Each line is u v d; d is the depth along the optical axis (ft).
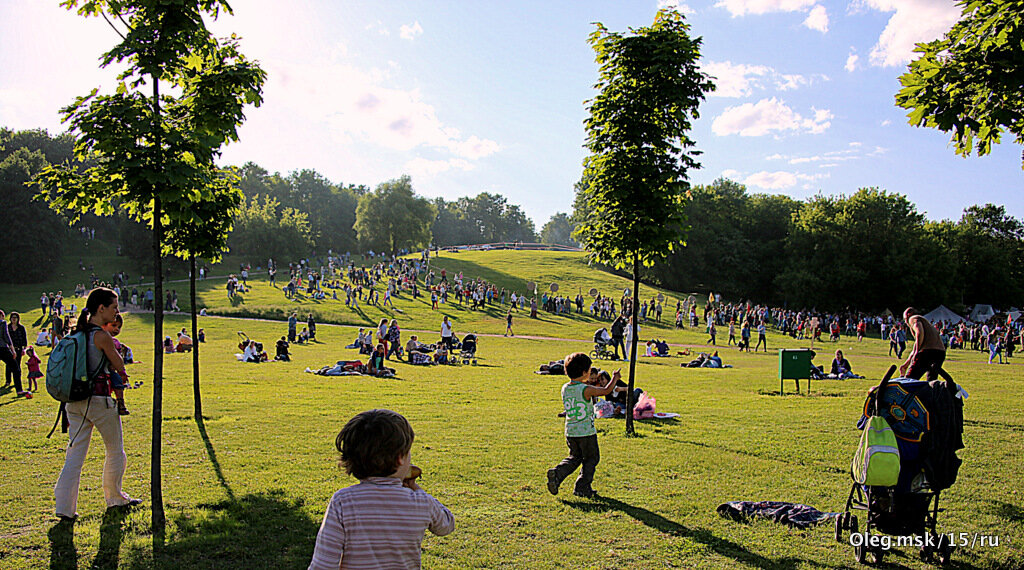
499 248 399.03
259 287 201.36
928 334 18.29
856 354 114.62
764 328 119.75
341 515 9.55
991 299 268.82
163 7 19.30
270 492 23.30
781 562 17.81
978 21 19.84
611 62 36.19
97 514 20.63
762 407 47.52
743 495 24.18
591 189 37.65
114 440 20.97
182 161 18.86
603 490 24.63
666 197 35.27
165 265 236.63
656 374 74.13
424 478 25.71
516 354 100.63
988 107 19.19
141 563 17.01
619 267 39.17
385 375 66.64
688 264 272.92
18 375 46.85
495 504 22.49
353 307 166.61
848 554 18.43
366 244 355.15
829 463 29.17
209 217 34.71
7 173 236.43
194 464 27.27
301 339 114.42
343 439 10.00
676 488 24.94
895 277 240.53
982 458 29.68
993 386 59.62
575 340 131.64
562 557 17.88
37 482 23.95
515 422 39.47
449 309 176.35
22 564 16.71
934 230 270.46
